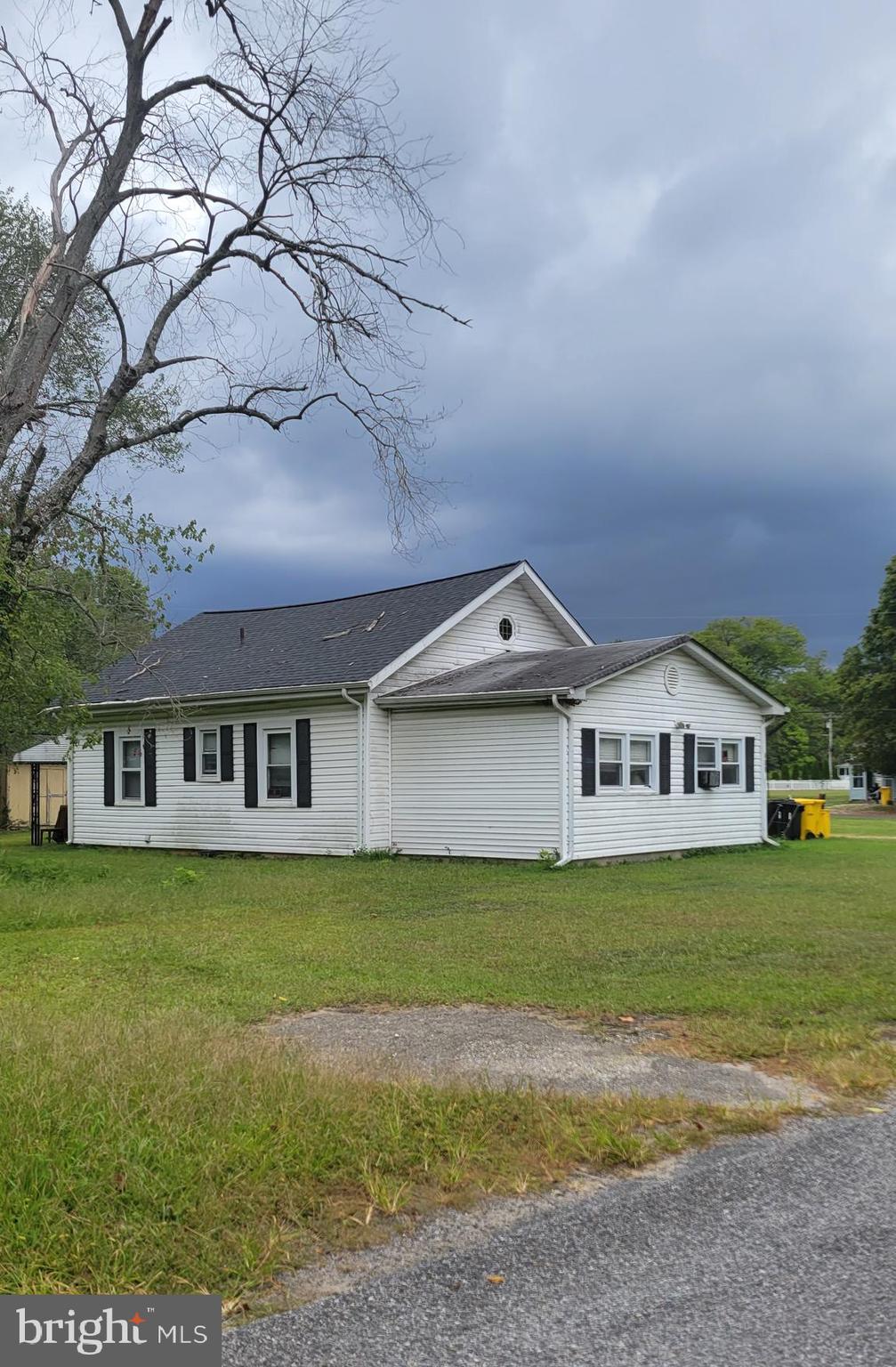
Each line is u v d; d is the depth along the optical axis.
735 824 21.06
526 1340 2.93
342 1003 7.11
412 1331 2.98
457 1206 3.80
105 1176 3.71
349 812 18.66
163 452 18.08
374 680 18.23
